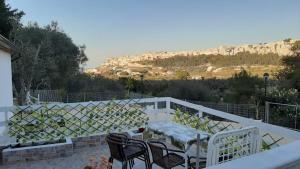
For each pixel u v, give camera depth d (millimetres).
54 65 19984
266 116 10102
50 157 4934
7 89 9047
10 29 18703
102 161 3523
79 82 22234
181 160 3627
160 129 4242
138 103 6422
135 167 4352
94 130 5766
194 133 3945
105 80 23484
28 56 16953
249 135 3488
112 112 6000
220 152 3219
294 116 9297
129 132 5984
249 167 1229
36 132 5246
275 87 13539
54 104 5406
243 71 15414
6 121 5070
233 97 14547
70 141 5230
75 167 4488
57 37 22766
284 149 1475
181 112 6035
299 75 15883
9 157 4684
